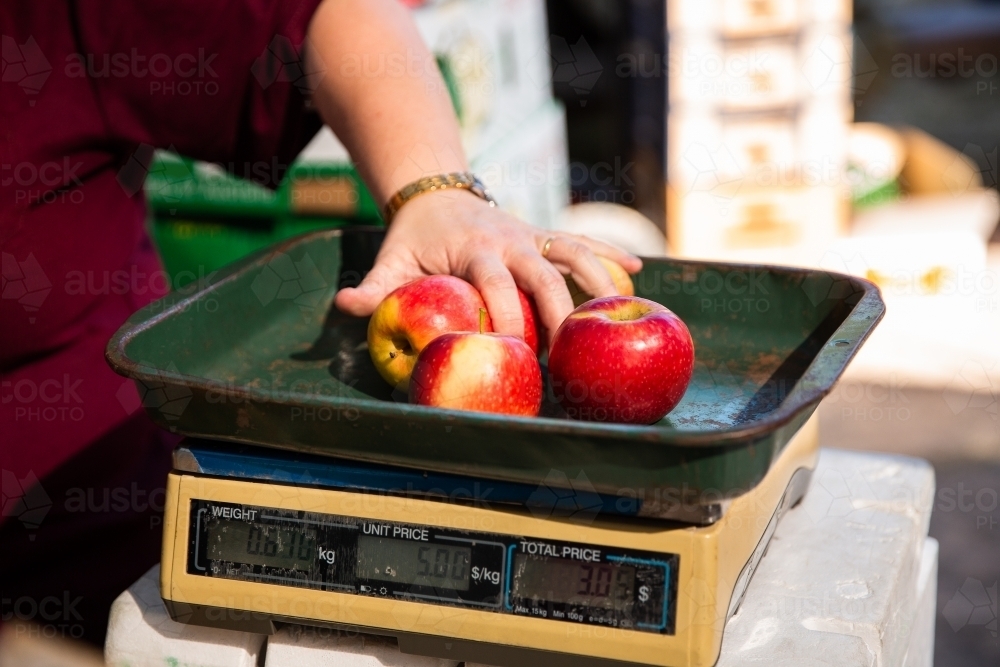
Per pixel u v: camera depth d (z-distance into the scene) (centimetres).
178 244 247
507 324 97
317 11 111
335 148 227
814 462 106
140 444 128
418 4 224
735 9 313
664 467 71
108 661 92
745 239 329
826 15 311
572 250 104
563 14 436
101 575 124
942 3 636
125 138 114
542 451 73
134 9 105
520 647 78
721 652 83
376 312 99
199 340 100
